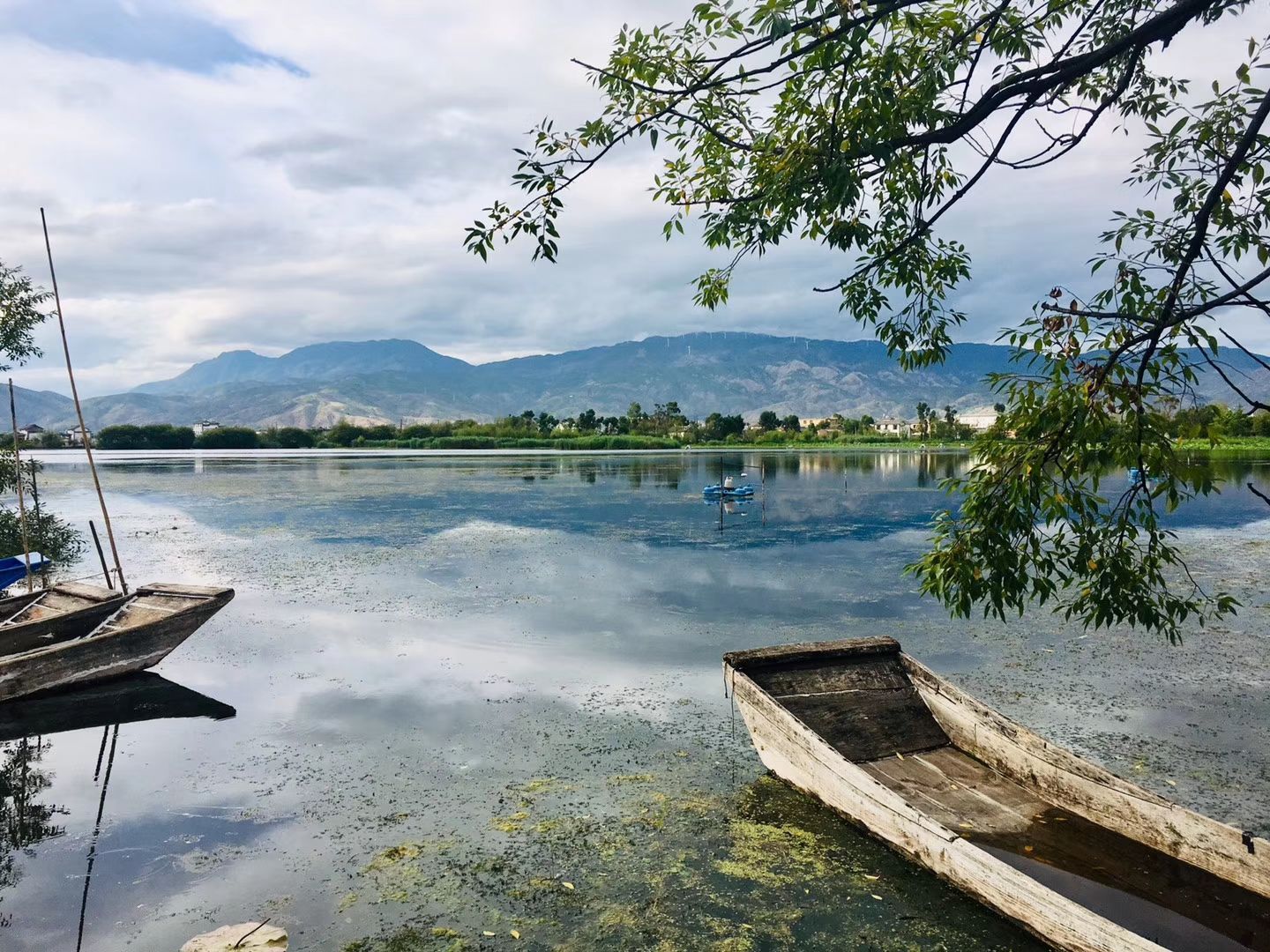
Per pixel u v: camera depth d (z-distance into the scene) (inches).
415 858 254.5
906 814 233.5
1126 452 133.6
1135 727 347.6
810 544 848.9
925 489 1530.5
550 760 324.2
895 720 304.0
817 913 220.1
